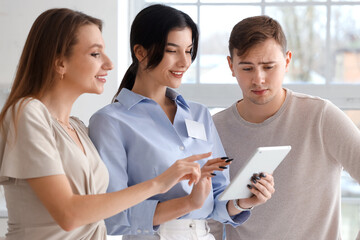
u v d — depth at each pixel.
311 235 2.33
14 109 1.60
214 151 2.18
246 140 2.40
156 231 1.93
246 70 2.22
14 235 1.63
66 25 1.66
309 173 2.32
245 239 2.41
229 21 3.57
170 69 1.93
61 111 1.74
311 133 2.32
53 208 1.52
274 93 2.24
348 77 3.55
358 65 3.54
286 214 2.33
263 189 1.88
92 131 1.95
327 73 3.56
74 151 1.67
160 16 1.91
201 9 3.58
